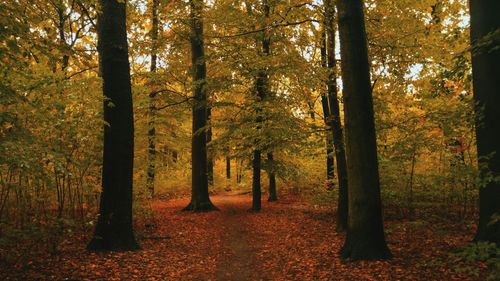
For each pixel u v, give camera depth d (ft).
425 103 37.37
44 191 28.45
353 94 26.13
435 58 36.96
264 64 42.80
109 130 30.25
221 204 66.18
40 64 28.53
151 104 60.08
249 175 88.79
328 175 53.06
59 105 25.95
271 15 39.40
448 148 35.83
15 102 21.08
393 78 38.99
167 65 62.13
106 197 30.09
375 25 38.01
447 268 21.80
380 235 25.86
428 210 40.22
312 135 43.98
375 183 26.05
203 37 47.65
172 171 75.92
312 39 43.39
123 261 26.66
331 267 24.94
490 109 21.25
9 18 19.67
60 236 27.53
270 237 37.45
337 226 38.58
